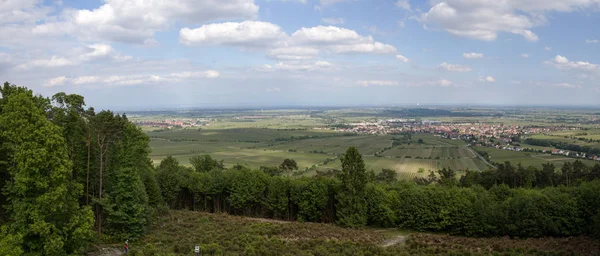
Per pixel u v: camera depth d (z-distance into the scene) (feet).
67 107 188.14
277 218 285.64
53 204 140.67
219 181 298.35
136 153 219.20
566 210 225.97
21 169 137.80
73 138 187.32
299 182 286.05
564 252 181.37
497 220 231.71
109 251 173.47
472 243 206.39
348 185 258.98
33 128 141.49
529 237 226.58
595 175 317.01
